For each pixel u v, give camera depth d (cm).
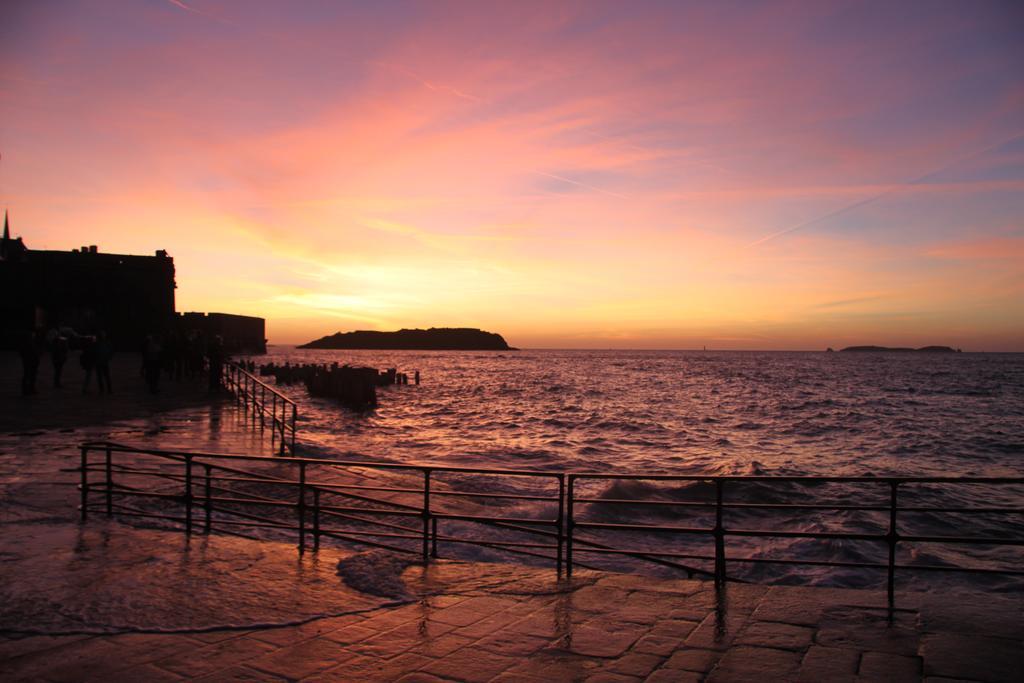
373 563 673
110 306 5941
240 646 479
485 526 1186
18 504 976
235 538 774
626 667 448
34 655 460
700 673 439
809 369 13575
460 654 468
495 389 6581
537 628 517
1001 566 1105
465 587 615
